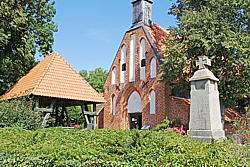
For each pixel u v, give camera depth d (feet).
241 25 61.72
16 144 22.86
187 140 23.94
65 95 55.42
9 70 77.30
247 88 59.98
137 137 21.53
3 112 44.09
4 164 18.45
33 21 73.05
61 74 59.93
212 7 62.80
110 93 96.12
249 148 23.00
